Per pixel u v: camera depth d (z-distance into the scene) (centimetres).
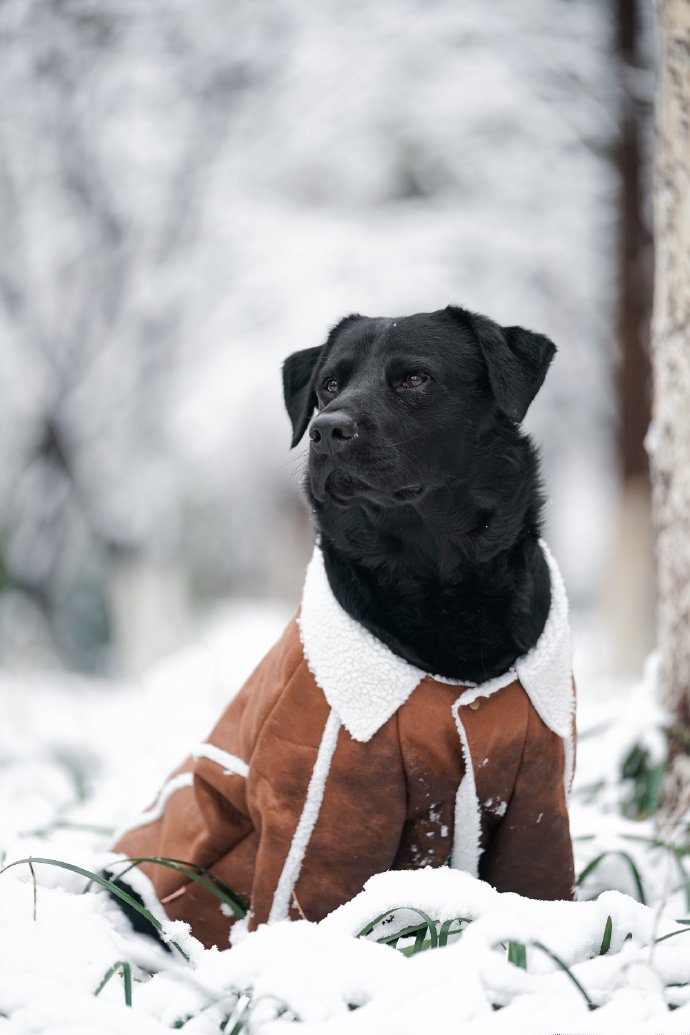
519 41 1555
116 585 1692
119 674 1698
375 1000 274
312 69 1599
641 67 1490
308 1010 274
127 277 1636
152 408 1647
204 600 2622
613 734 521
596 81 1512
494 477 393
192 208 1627
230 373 1584
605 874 433
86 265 1638
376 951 289
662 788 498
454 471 390
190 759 413
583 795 529
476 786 358
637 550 1416
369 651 358
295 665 364
